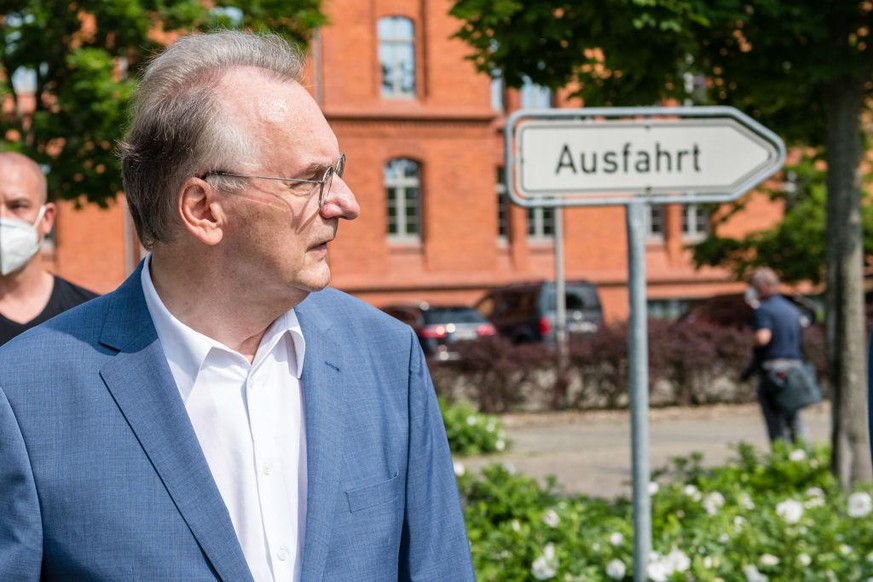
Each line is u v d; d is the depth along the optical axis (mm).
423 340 21438
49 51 13742
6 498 1591
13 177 3395
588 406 15164
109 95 12992
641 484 4164
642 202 4035
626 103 6062
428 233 29906
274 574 1670
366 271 29422
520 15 5781
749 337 15344
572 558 4633
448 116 29812
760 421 13727
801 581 4406
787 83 6270
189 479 1624
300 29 13797
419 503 1830
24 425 1607
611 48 5770
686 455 10703
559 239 18250
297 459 1732
